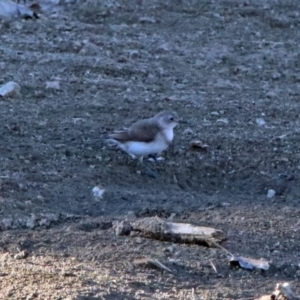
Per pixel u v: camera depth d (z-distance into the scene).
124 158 15.48
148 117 17.62
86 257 11.05
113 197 13.68
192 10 26.08
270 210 13.37
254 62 22.23
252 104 19.11
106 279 10.16
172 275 10.73
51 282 9.90
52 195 13.52
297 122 18.09
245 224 12.72
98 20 24.72
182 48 22.83
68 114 17.47
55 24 23.75
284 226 12.71
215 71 21.36
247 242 12.05
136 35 23.53
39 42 22.11
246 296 10.33
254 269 11.11
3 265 10.50
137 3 26.25
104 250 11.32
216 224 12.67
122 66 20.80
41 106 17.81
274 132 17.30
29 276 10.05
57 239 11.66
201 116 18.03
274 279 10.98
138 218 12.66
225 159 15.74
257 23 25.41
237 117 18.14
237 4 26.84
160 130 15.10
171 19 25.17
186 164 15.48
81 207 13.27
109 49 22.09
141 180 14.84
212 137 16.69
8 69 19.91
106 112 17.77
